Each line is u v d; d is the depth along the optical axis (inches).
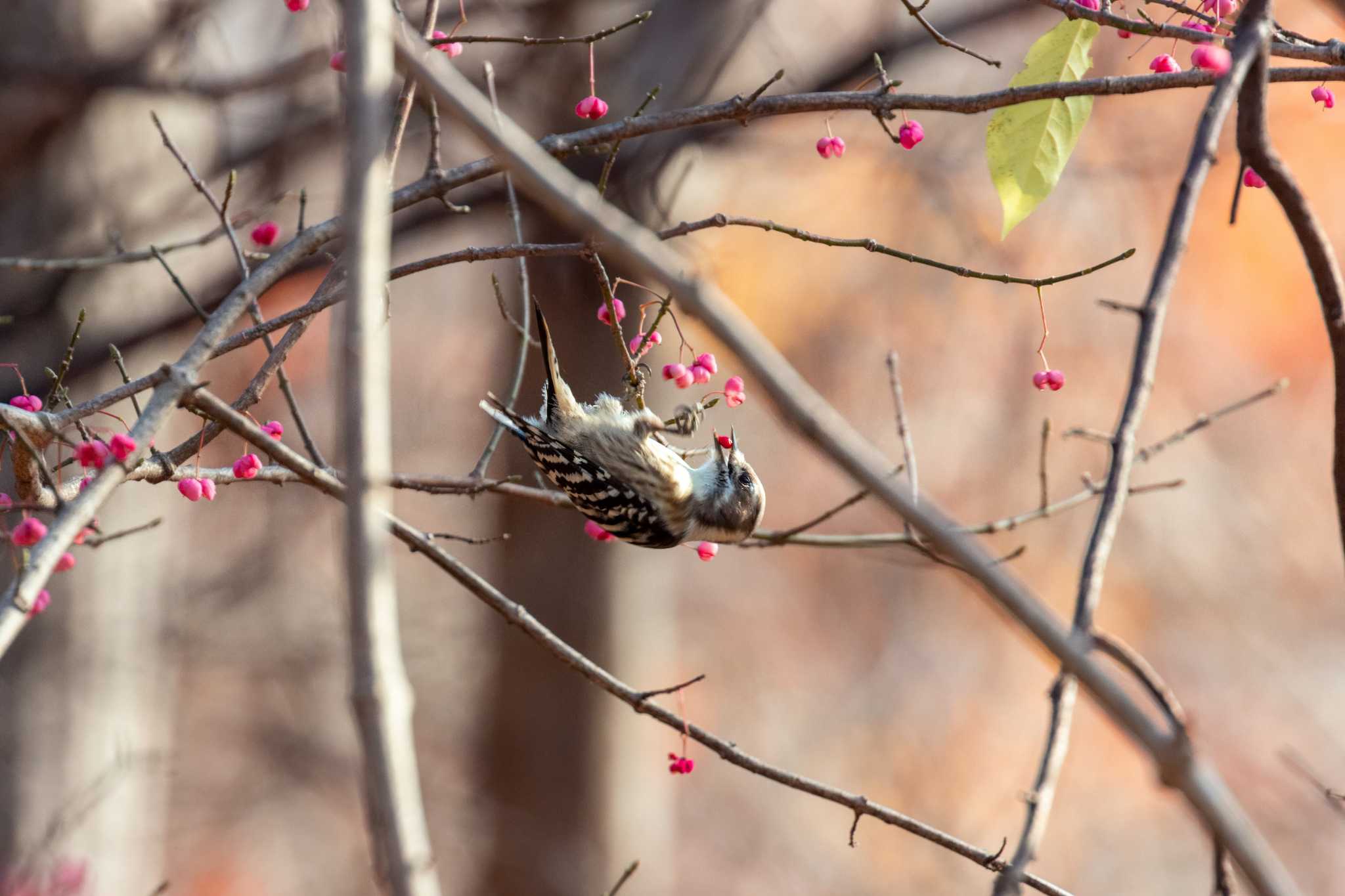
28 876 386.6
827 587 1010.1
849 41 567.5
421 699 770.8
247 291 203.9
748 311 710.5
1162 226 737.6
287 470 239.0
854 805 230.1
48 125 445.7
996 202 612.1
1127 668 141.0
